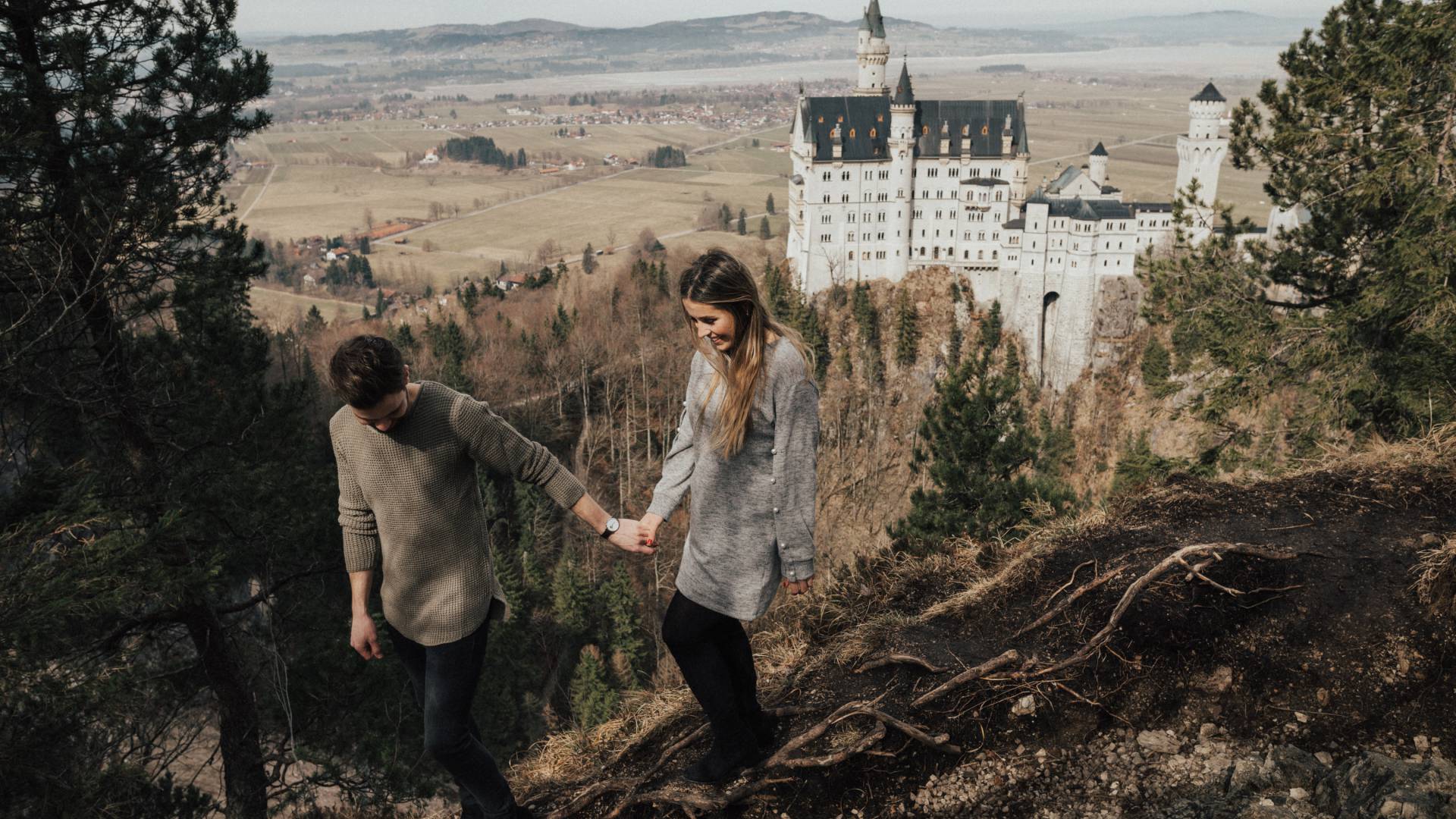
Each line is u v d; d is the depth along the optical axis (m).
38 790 7.18
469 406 3.51
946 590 5.38
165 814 10.06
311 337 78.88
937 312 108.69
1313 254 14.27
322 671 13.05
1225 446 14.48
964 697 4.12
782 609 6.20
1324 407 12.95
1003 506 16.72
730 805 3.85
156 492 10.18
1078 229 99.44
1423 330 11.63
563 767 5.03
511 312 99.19
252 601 11.72
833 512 59.31
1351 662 3.96
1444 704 3.71
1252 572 4.38
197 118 10.48
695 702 4.67
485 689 22.38
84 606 7.13
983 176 107.25
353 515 3.66
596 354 79.44
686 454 3.62
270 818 12.12
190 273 10.48
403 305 167.38
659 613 48.09
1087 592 4.51
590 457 70.38
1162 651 4.15
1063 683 4.09
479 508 3.80
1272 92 13.97
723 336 3.24
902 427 94.69
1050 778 3.82
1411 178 12.17
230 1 10.75
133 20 10.56
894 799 3.82
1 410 9.41
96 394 9.98
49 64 9.94
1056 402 104.12
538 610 43.41
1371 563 4.35
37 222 9.27
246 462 11.06
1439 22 11.97
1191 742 3.88
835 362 101.81
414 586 3.64
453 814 4.68
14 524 7.59
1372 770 3.27
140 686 8.38
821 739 3.98
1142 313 15.99
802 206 112.06
